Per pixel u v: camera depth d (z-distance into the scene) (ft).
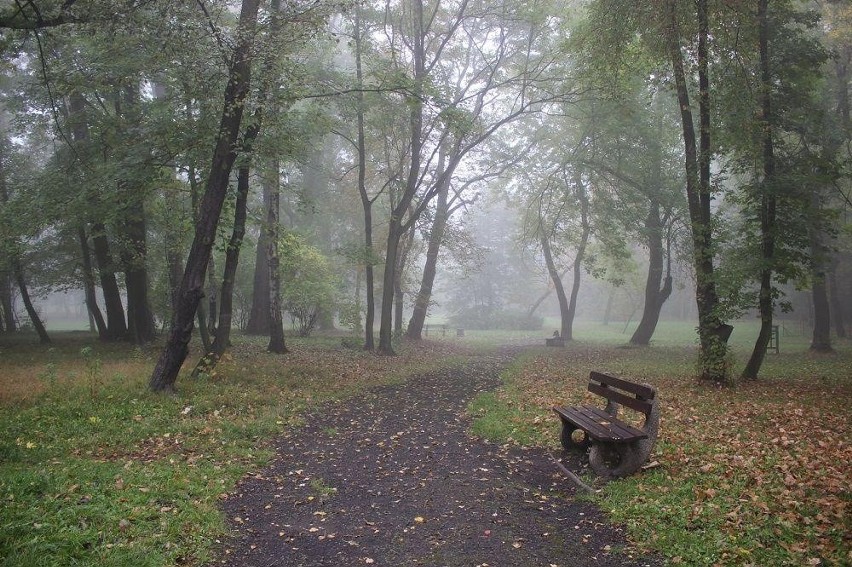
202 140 39.24
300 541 15.31
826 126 52.34
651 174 73.97
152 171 41.98
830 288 95.96
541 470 21.61
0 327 96.99
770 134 42.09
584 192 82.94
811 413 30.37
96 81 41.45
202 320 53.16
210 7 33.58
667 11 40.50
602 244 92.07
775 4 42.34
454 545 15.08
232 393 34.19
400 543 15.23
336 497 18.80
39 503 15.19
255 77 35.55
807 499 16.70
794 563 13.01
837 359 63.00
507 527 16.26
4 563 11.89
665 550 14.25
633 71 50.11
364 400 36.76
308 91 43.09
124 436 24.49
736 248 44.39
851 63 65.72
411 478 20.83
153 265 73.67
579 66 54.24
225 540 15.19
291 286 81.76
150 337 67.46
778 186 40.52
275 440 26.18
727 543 14.15
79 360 50.78
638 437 19.30
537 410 31.63
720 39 41.37
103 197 43.01
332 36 41.24
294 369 46.60
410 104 49.14
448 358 66.74
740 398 35.50
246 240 49.93
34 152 84.69
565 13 60.03
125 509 15.65
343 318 79.92
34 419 26.09
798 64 42.39
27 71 59.47
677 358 64.54
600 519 16.69
